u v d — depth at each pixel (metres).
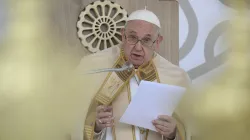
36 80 3.91
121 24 4.15
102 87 3.46
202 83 4.45
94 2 4.09
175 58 4.34
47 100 3.84
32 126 3.83
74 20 4.06
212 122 4.22
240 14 4.55
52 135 3.79
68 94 3.71
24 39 3.98
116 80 3.46
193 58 4.49
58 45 4.02
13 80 3.89
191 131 3.91
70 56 4.02
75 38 4.05
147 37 3.36
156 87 3.07
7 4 3.98
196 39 4.51
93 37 4.08
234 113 4.34
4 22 3.96
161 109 3.19
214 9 4.57
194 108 4.05
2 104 3.85
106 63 3.59
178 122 3.74
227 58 4.55
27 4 4.01
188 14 4.50
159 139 3.47
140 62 3.44
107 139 3.41
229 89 4.44
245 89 4.47
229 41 4.57
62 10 4.04
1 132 3.81
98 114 3.26
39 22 4.02
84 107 3.47
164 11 4.32
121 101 3.44
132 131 3.41
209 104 4.27
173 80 3.64
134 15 3.40
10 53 3.93
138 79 3.46
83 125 3.42
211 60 4.53
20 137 3.82
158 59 3.68
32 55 3.97
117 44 4.04
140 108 3.15
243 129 4.33
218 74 4.51
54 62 3.98
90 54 3.72
